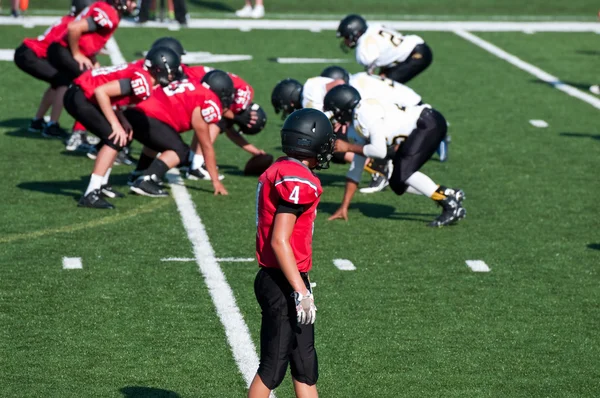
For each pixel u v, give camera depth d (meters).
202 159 27.69
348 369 16.61
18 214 23.97
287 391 15.93
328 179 28.30
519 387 16.16
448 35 50.88
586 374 16.69
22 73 39.56
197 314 18.58
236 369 16.48
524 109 37.03
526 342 17.86
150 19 52.03
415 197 26.84
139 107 25.09
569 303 19.70
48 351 16.89
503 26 53.84
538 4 61.09
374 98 23.34
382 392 15.85
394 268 21.30
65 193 25.88
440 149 25.64
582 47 49.25
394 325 18.39
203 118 25.14
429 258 21.98
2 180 26.80
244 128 27.28
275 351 13.45
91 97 24.38
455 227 24.22
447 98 38.25
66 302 18.94
